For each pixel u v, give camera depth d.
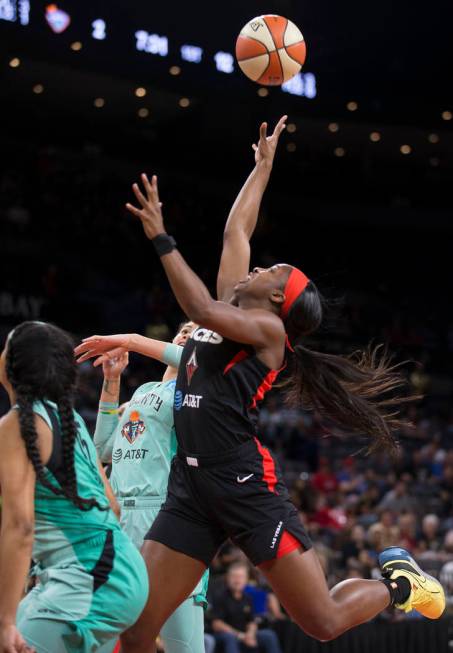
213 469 6.00
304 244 45.22
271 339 5.93
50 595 5.11
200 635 6.91
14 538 4.93
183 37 35.75
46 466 5.16
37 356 5.25
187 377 6.14
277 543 5.94
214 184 43.97
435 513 21.38
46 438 5.18
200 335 6.21
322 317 6.43
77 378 5.47
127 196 40.84
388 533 16.86
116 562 5.23
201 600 6.89
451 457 25.25
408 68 40.53
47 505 5.20
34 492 5.13
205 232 41.56
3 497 5.03
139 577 5.30
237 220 7.01
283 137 43.78
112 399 7.43
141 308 35.94
